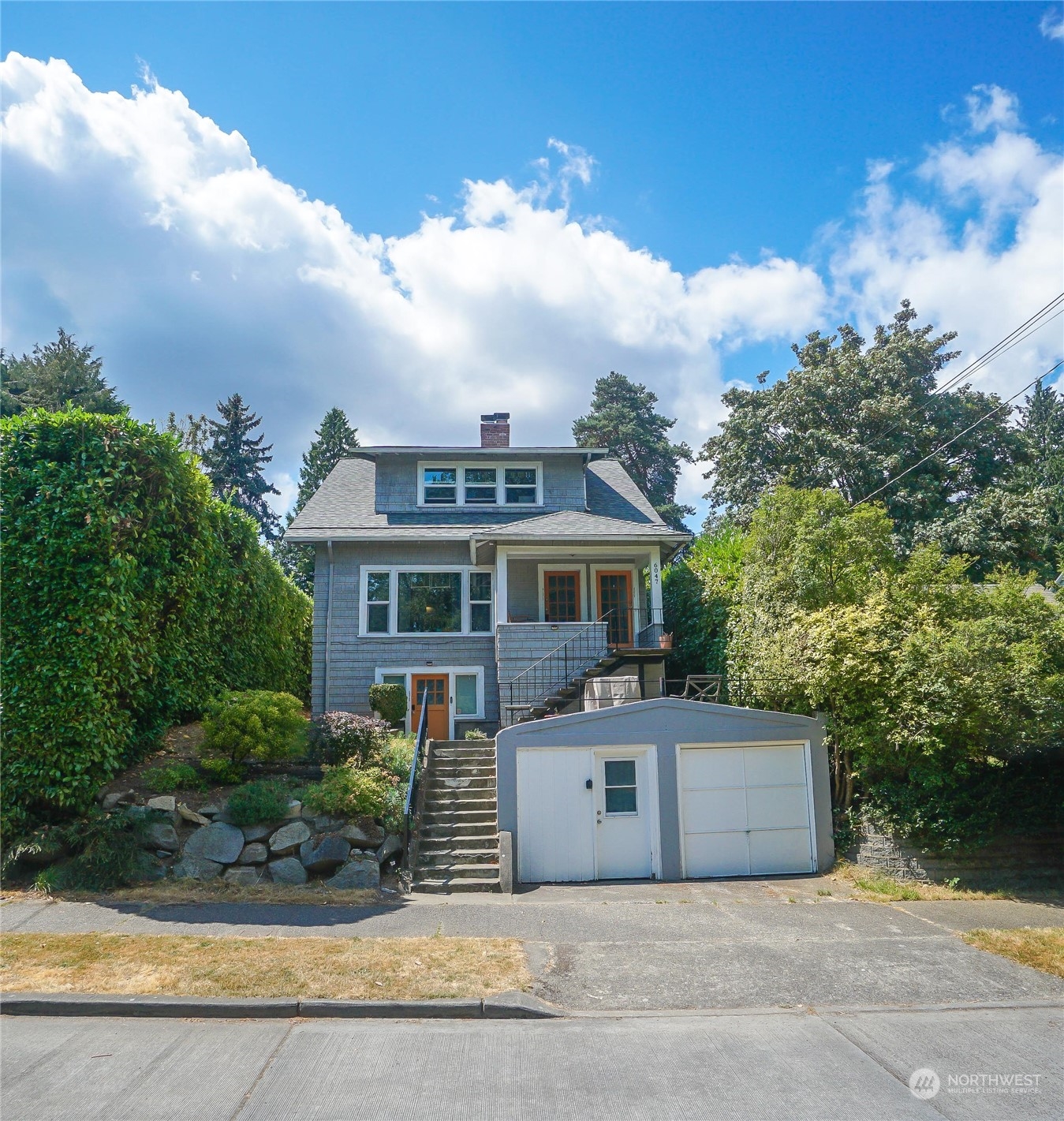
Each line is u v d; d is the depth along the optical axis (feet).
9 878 36.01
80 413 41.73
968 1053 21.31
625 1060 20.80
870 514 45.83
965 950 29.30
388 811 40.34
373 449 69.67
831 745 45.44
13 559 38.75
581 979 26.18
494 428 81.41
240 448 171.83
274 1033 22.27
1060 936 30.48
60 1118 17.67
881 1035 22.41
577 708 60.85
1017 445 97.35
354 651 65.05
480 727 64.39
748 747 44.11
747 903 36.11
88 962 26.12
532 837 42.37
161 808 38.52
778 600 46.80
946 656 36.24
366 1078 19.70
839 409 96.48
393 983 24.97
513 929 31.30
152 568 43.57
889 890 38.06
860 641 40.11
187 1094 18.76
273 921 31.55
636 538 60.70
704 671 60.03
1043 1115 18.17
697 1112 18.24
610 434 170.30
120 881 35.94
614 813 43.19
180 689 47.01
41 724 37.37
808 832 43.70
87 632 38.37
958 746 37.68
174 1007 23.32
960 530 85.56
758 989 25.57
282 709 43.80
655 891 38.86
